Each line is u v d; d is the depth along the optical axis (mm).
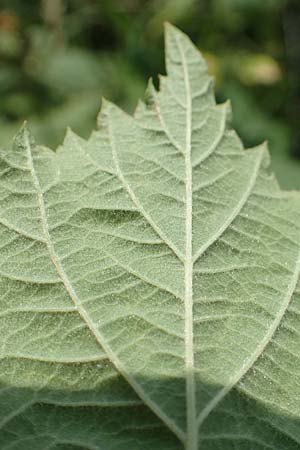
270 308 247
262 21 480
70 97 439
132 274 246
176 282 246
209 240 251
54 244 247
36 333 240
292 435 237
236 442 235
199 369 240
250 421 238
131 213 251
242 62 463
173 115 263
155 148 259
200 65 269
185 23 479
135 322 242
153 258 248
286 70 469
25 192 251
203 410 237
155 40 474
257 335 244
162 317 243
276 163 360
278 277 251
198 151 260
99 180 253
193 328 243
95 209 250
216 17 478
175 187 256
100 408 235
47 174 252
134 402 236
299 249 255
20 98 439
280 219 257
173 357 240
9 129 405
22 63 466
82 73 444
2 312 242
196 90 266
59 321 241
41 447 230
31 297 243
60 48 484
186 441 235
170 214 253
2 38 476
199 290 246
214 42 476
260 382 241
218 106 267
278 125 399
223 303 246
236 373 240
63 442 231
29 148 253
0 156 252
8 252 247
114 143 258
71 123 401
